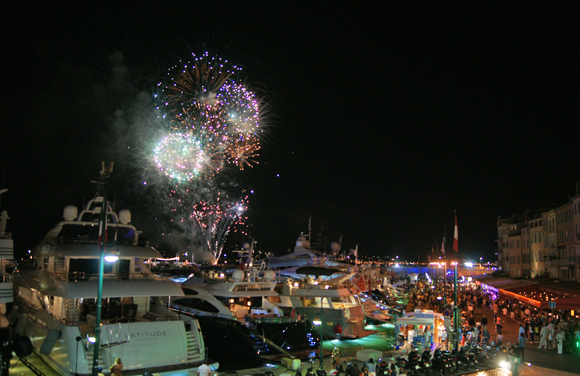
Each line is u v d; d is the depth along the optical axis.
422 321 24.17
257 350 20.17
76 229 21.80
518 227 75.56
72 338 16.36
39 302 21.33
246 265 29.73
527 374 19.41
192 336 18.25
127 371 16.25
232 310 24.20
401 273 113.50
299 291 27.53
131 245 20.89
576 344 24.83
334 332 24.81
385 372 16.48
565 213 52.19
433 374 18.77
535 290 37.09
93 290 17.41
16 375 17.19
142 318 19.34
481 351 21.42
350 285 32.47
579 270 45.84
